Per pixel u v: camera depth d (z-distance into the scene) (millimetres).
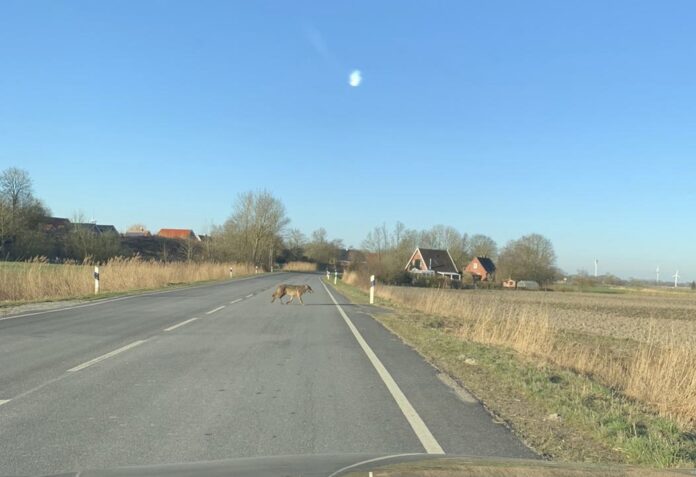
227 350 11258
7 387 7770
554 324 26906
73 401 7059
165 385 8039
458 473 3346
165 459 4965
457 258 117875
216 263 63812
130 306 20766
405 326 16875
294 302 25594
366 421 6387
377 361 10492
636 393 9406
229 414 6586
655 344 17516
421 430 6070
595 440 6023
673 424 6707
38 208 67625
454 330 17328
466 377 9336
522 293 72125
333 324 16734
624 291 98125
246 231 95500
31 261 27219
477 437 5891
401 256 88562
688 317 37344
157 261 43094
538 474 3400
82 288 26516
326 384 8352
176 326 14984
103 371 8945
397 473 3311
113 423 6129
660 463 5254
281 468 3506
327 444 5480
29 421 6160
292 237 135375
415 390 8117
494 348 13016
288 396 7551
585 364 12602
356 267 66812
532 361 11352
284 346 12023
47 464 4809
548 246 99062
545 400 7656
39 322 15344
